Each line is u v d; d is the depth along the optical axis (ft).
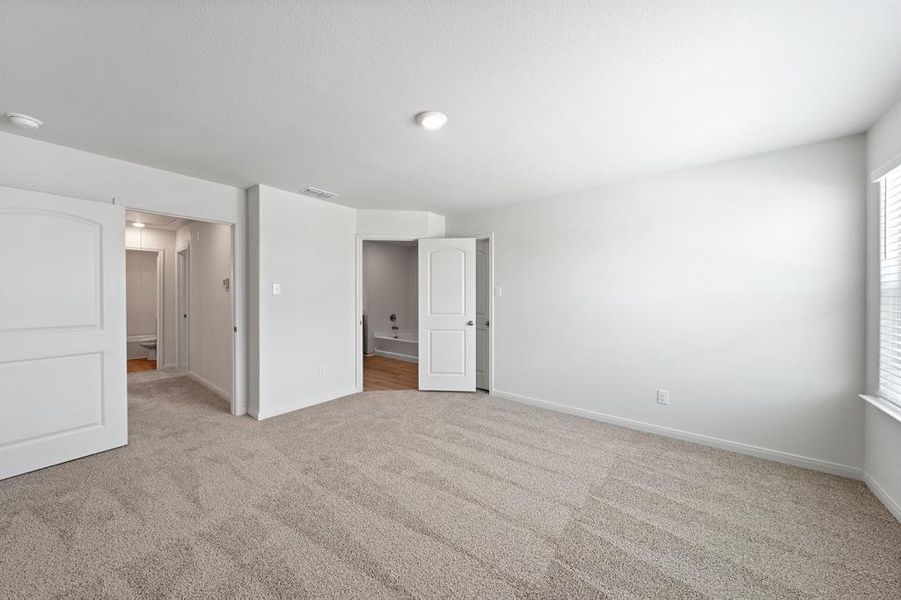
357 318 14.73
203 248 15.85
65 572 5.16
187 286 17.95
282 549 5.67
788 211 8.62
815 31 4.71
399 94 6.27
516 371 13.62
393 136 7.92
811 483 7.78
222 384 14.16
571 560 5.54
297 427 10.85
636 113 6.94
